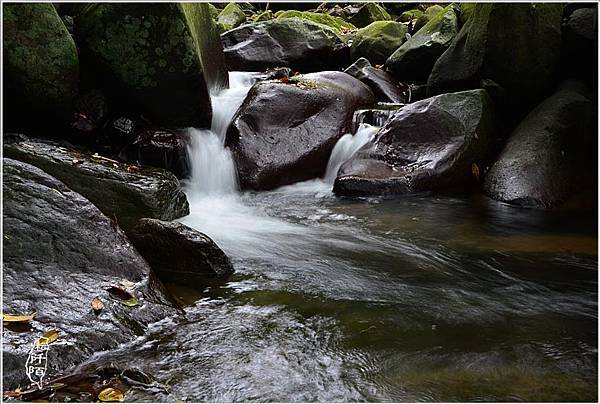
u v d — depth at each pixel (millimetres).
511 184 6875
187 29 6930
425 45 10562
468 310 3816
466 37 8898
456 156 7387
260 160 7590
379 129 8109
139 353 3133
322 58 12930
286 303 3861
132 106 7410
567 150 7234
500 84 8320
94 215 3992
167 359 3076
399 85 10711
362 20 17859
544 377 2951
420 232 5742
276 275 4410
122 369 2895
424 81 10945
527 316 3730
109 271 3680
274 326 3502
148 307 3531
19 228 3648
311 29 12930
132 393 2738
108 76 7098
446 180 7312
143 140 7207
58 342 3006
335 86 8883
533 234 5688
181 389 2795
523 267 4727
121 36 6848
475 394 2791
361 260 4855
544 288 4250
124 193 5223
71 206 3959
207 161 7523
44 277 3432
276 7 20812
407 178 7203
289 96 8195
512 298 4051
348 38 14320
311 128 8109
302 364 3062
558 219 6219
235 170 7574
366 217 6301
